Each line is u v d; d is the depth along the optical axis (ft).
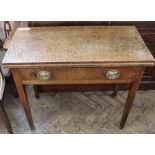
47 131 5.25
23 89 4.20
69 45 4.06
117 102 6.00
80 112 5.71
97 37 4.29
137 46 4.05
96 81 4.07
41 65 3.66
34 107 5.83
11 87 5.82
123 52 3.89
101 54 3.84
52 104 5.92
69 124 5.42
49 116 5.60
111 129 5.32
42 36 4.31
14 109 5.78
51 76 3.92
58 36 4.32
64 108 5.82
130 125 5.42
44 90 6.10
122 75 3.98
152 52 5.35
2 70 4.92
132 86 4.25
